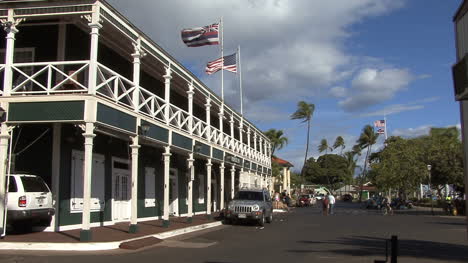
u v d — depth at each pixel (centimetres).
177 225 1855
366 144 8081
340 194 11094
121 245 1223
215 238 1562
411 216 3131
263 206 2159
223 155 2588
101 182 1695
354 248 1316
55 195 1429
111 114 1334
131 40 1504
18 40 1577
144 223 1864
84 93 1305
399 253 1231
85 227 1210
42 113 1257
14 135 1475
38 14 1312
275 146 6456
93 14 1288
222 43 2788
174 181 2403
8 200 1245
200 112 2770
